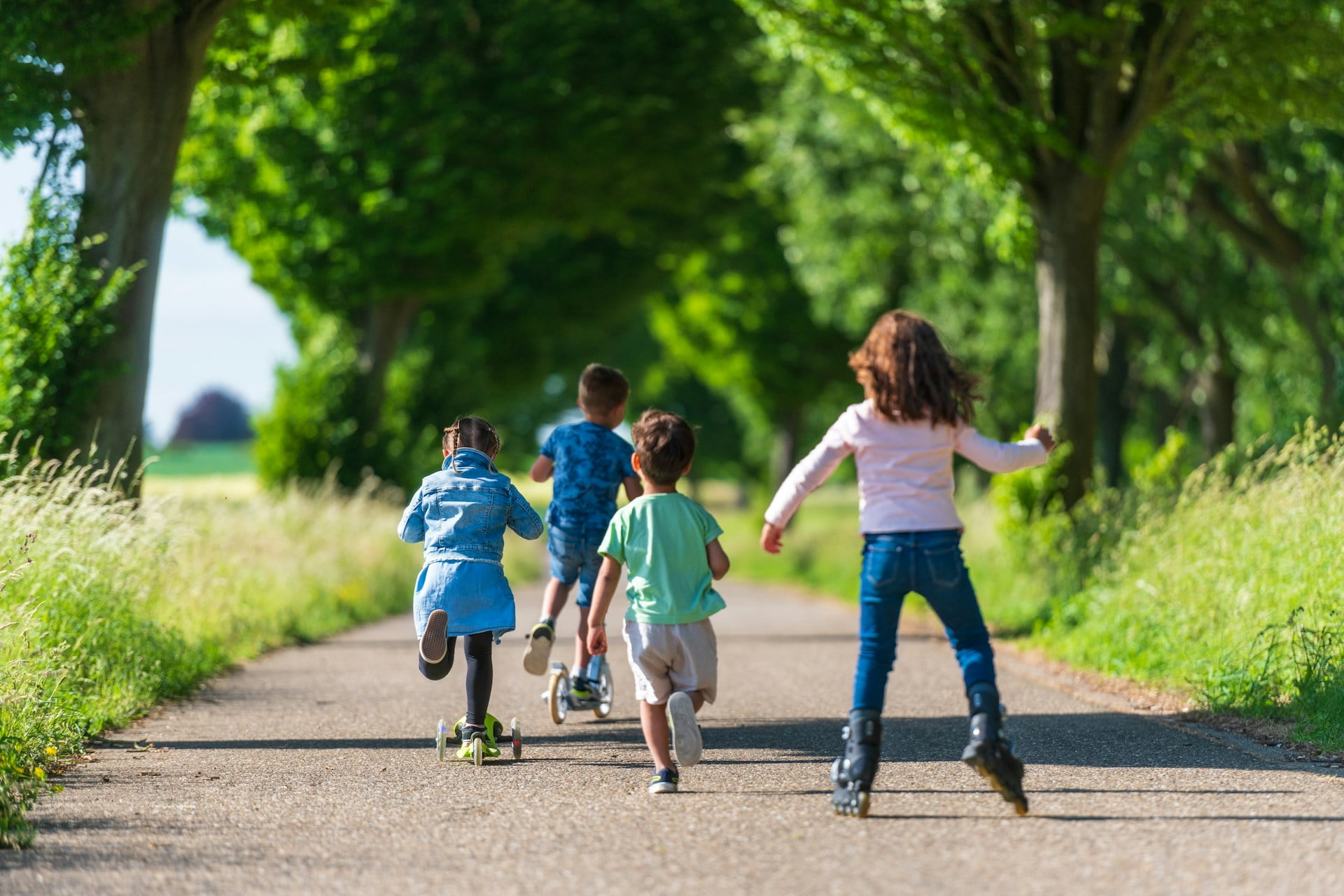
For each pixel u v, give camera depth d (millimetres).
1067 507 32312
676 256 74062
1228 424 57469
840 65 31609
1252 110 31391
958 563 10836
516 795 12227
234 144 51094
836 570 54094
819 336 87750
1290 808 11125
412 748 14930
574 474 16859
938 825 10812
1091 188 32031
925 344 10945
